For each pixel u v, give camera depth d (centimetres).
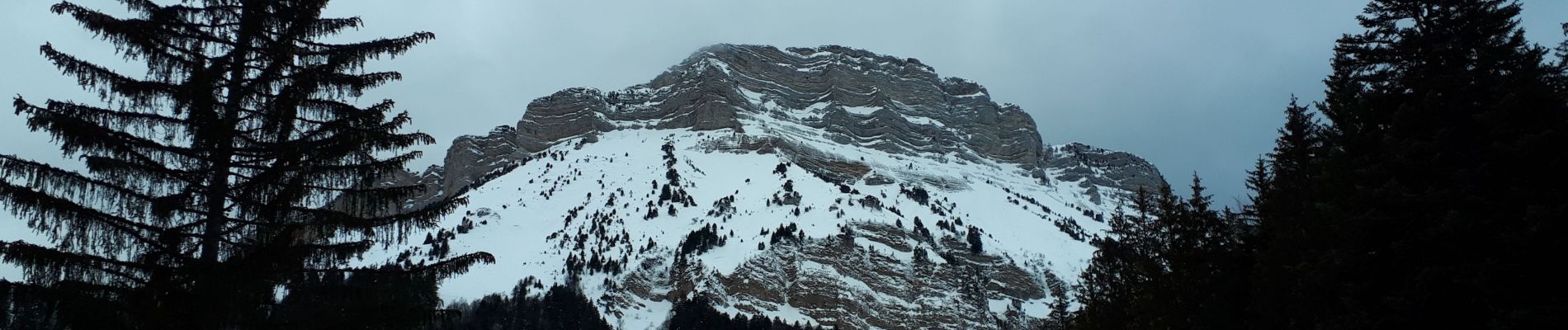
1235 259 4344
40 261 2072
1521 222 2795
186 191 2370
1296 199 4000
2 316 2114
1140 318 4872
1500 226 2809
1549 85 2980
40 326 2148
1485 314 2878
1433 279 2888
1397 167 3117
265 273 2278
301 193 2392
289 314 2355
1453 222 2795
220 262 2305
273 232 2366
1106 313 5747
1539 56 3052
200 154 2384
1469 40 3200
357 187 2470
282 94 2436
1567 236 2644
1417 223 3039
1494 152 2942
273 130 2456
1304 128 4516
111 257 2228
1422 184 3109
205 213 2372
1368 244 3142
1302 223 3700
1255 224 4578
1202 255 4562
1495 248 2850
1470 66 3225
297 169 2392
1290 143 4553
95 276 2191
